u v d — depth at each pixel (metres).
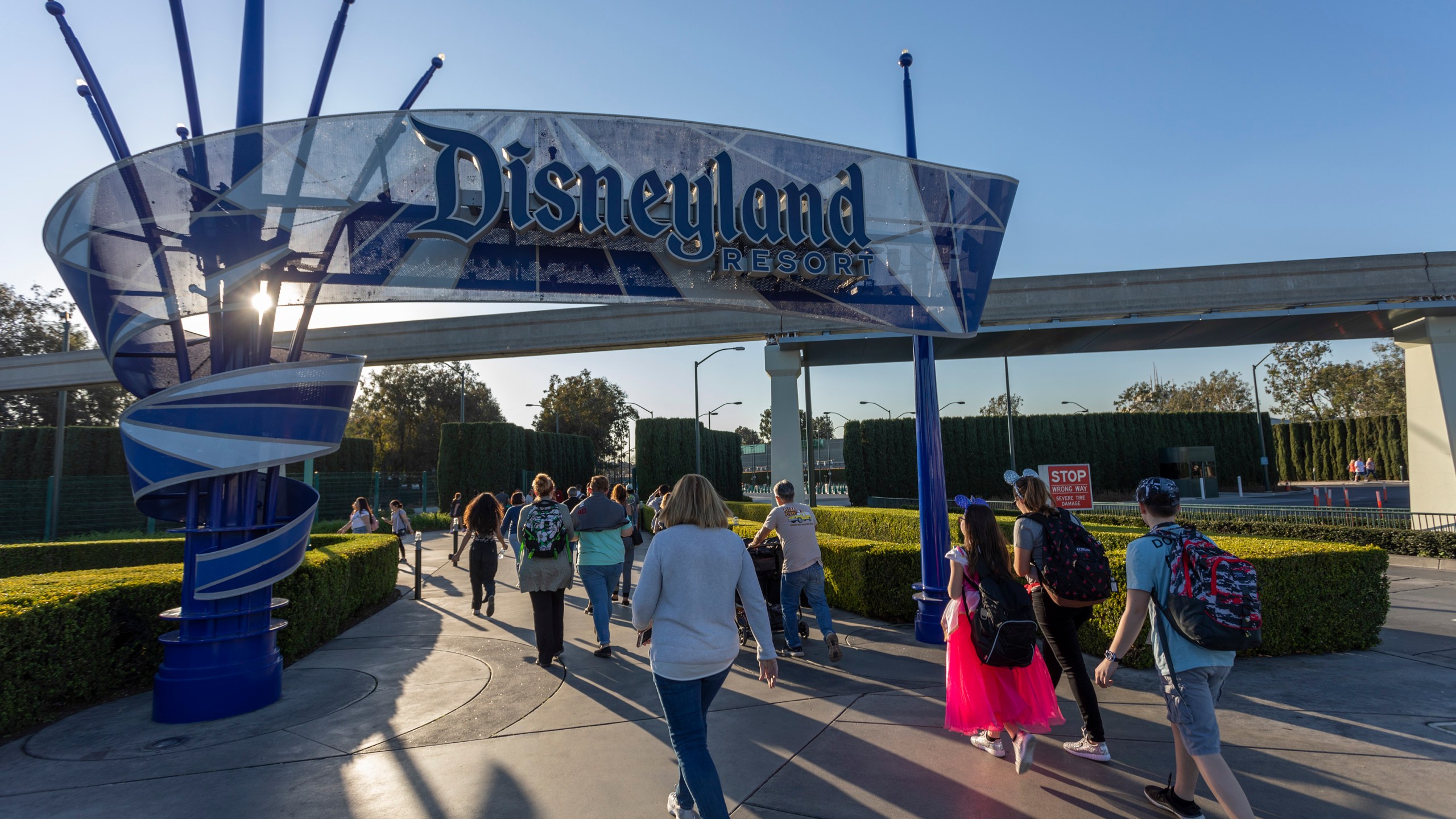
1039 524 4.24
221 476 5.46
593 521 7.01
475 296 6.83
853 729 4.63
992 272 8.22
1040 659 4.07
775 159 7.77
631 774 4.00
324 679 6.16
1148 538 3.30
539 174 7.02
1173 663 3.14
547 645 6.54
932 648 7.01
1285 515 19.05
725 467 45.06
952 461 45.28
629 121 7.38
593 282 7.23
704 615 3.12
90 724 5.06
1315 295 16.61
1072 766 3.97
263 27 6.15
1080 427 46.31
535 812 3.53
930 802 3.55
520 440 39.88
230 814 3.56
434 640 7.83
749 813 3.47
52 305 41.91
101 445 31.62
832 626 6.49
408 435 58.72
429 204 6.64
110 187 5.61
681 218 7.41
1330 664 6.09
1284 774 3.80
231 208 5.76
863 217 7.91
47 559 14.32
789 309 7.76
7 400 39.06
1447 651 6.57
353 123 6.40
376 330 20.73
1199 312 16.78
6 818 3.54
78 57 5.71
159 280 5.57
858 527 17.77
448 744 4.51
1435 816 3.30
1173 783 3.58
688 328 18.77
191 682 5.09
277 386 5.59
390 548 11.33
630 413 75.75
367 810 3.58
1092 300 17.00
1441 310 16.31
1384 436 52.50
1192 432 47.44
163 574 6.80
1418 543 14.12
